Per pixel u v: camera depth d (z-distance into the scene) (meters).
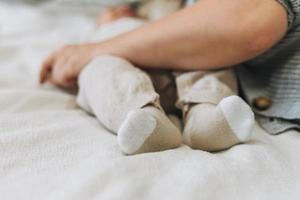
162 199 0.37
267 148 0.47
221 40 0.54
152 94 0.51
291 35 0.55
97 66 0.59
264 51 0.55
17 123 0.51
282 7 0.52
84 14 1.28
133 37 0.61
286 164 0.44
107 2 1.27
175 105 0.59
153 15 1.10
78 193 0.37
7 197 0.37
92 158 0.43
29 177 0.40
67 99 0.67
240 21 0.52
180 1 1.06
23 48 0.93
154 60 0.61
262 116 0.56
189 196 0.37
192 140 0.48
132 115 0.45
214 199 0.38
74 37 1.04
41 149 0.46
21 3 1.34
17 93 0.63
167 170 0.41
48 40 1.00
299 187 0.40
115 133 0.53
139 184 0.38
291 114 0.52
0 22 1.13
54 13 1.25
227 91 0.54
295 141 0.50
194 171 0.41
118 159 0.42
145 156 0.43
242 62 0.59
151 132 0.45
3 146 0.45
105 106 0.52
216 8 0.54
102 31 0.86
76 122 0.54
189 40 0.56
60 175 0.40
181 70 0.61
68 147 0.46
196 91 0.53
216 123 0.47
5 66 0.83
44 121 0.53
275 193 0.39
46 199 0.36
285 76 0.56
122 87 0.52
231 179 0.40
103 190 0.37
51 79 0.73
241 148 0.47
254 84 0.61
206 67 0.58
